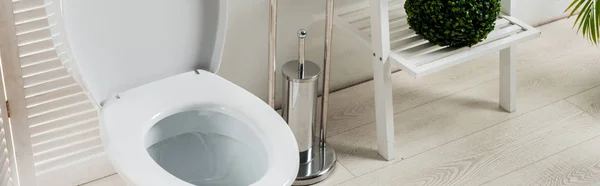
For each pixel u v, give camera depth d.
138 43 1.53
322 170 1.93
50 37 1.60
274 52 1.83
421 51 1.85
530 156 2.00
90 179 1.88
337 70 2.24
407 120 2.15
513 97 2.15
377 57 1.83
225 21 1.59
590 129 2.11
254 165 1.53
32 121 1.70
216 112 1.58
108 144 1.41
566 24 2.65
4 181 1.66
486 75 2.36
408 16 1.89
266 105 1.56
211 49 1.63
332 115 2.17
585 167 1.96
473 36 1.82
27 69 1.62
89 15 1.44
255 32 2.01
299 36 1.78
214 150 1.61
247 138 1.55
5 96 1.65
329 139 2.07
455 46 1.87
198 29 1.60
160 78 1.61
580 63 2.42
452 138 2.07
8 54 1.58
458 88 2.30
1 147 1.63
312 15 2.07
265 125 1.50
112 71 1.52
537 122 2.14
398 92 2.28
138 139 1.43
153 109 1.52
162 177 1.33
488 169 1.95
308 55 2.16
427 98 2.25
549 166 1.96
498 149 2.03
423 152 2.02
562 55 2.47
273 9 1.76
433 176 1.93
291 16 2.03
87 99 1.74
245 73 2.07
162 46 1.57
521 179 1.91
